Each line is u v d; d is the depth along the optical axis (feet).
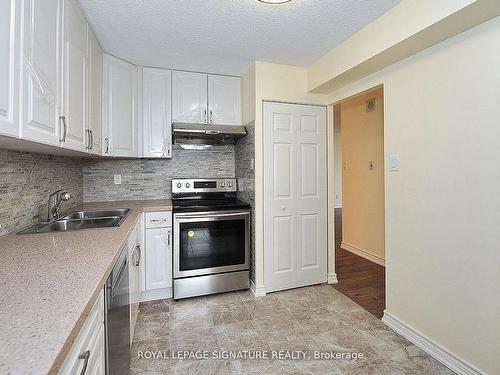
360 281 9.69
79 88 5.40
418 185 5.94
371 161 11.83
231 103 9.68
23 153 5.32
